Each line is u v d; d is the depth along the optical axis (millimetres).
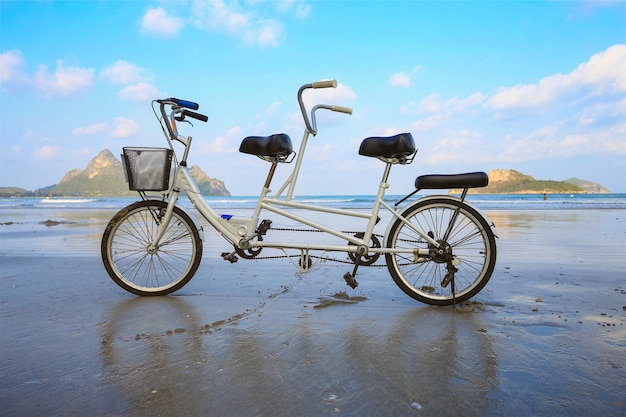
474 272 4145
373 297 3217
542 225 8836
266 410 1522
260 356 2037
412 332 2396
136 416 1488
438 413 1499
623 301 2998
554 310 2805
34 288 3506
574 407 1544
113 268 3369
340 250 3129
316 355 2049
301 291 3383
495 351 2094
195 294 3305
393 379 1780
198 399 1608
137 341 2260
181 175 3412
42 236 7289
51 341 2264
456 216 3037
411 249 3047
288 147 3146
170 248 5855
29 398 1621
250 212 12562
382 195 3119
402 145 2936
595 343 2191
